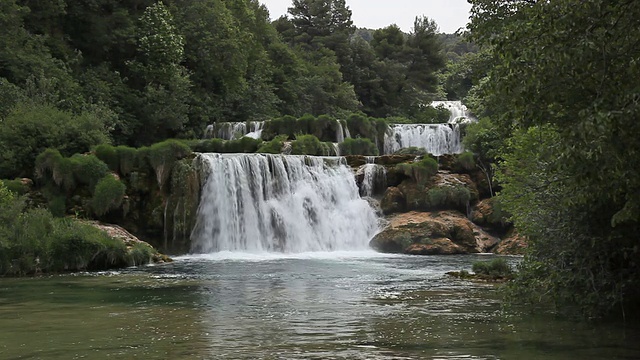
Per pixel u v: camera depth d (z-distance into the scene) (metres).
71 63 53.47
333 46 92.19
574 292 14.09
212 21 64.50
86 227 29.16
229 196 37.97
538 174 16.00
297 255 35.88
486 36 17.38
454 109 86.25
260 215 38.69
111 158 36.41
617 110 9.12
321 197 40.94
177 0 64.38
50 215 28.98
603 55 9.84
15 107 40.94
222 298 18.58
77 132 39.38
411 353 11.15
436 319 14.73
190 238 36.84
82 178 35.00
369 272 26.25
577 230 13.62
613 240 13.43
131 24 57.75
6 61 46.25
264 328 13.72
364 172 42.66
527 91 10.47
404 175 42.47
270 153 44.56
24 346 11.90
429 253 36.78
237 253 36.75
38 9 53.84
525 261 15.69
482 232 39.91
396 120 75.62
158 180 36.72
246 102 64.06
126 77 55.75
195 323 14.38
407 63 95.12
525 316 14.98
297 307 16.80
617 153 9.39
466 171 43.81
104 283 22.47
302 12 98.88
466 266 28.91
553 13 10.19
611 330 13.06
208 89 63.72
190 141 47.00
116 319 14.95
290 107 72.12
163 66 56.03
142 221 36.19
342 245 40.03
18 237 26.14
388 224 39.84
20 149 36.53
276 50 79.56
